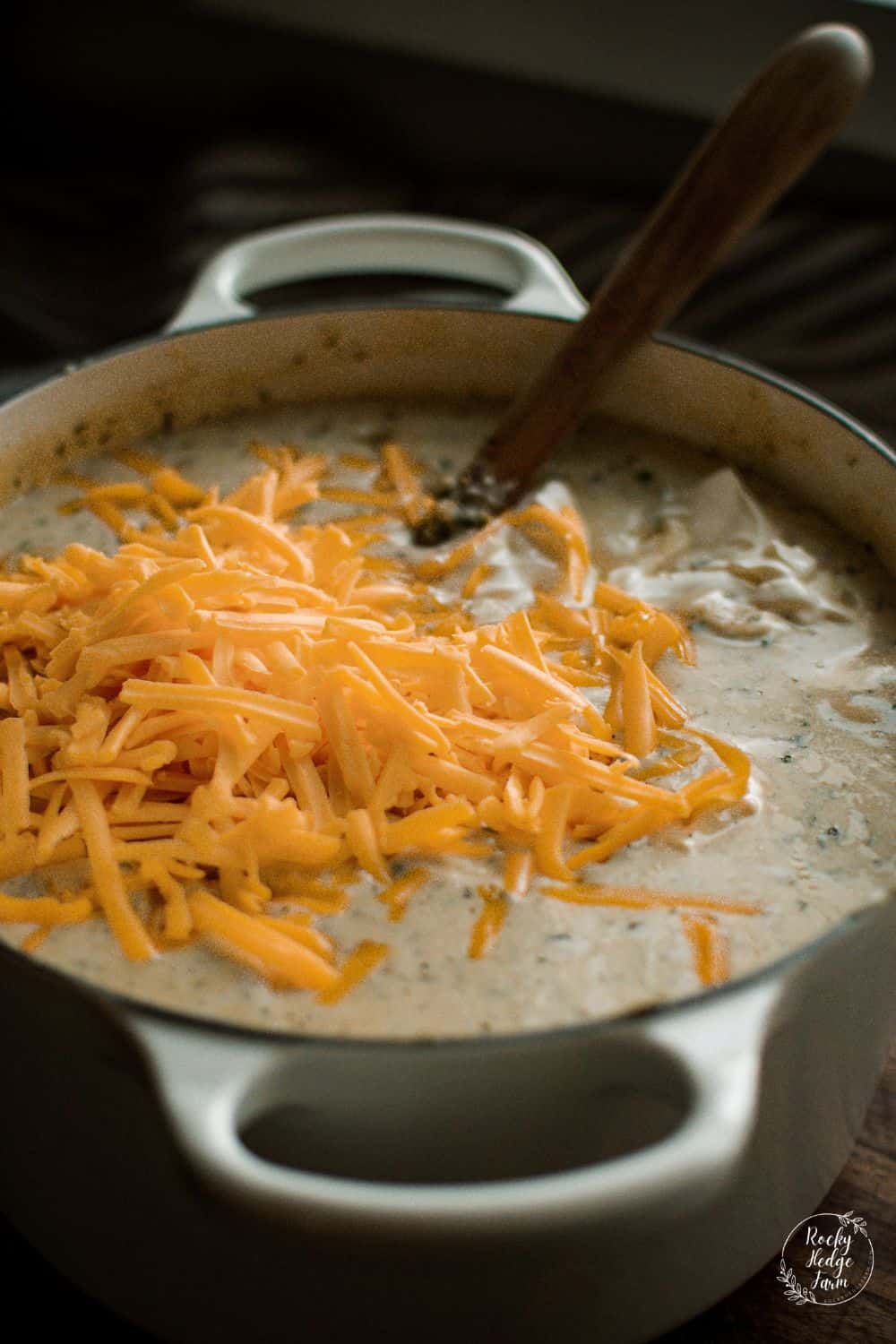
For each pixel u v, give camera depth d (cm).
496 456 57
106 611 47
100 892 42
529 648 47
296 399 62
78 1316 45
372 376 62
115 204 110
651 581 55
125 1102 38
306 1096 37
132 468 60
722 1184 35
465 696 45
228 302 60
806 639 53
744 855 45
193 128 114
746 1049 36
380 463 60
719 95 101
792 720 49
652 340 59
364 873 44
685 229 52
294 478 58
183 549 49
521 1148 39
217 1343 42
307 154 107
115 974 42
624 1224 35
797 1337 44
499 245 61
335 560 52
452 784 44
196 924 42
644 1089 37
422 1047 36
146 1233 40
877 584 54
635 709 47
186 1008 41
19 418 57
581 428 61
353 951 43
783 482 58
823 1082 42
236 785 44
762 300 93
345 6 106
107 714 44
